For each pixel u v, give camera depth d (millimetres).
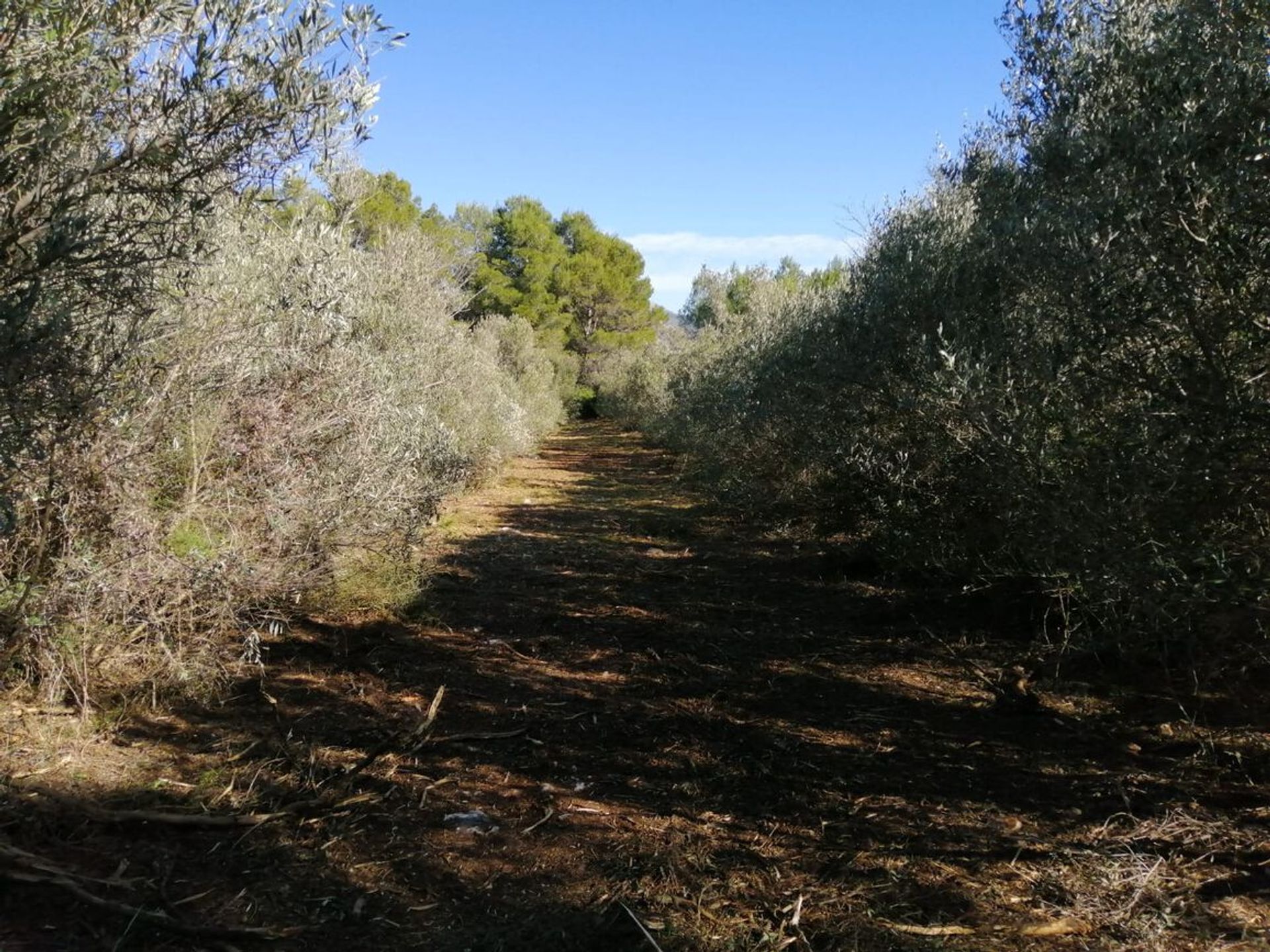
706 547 9406
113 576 3643
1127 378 3164
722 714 4445
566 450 24453
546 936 2564
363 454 5133
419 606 6297
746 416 9648
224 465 4484
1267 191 2820
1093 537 3207
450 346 11156
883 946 2512
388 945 2521
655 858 3010
